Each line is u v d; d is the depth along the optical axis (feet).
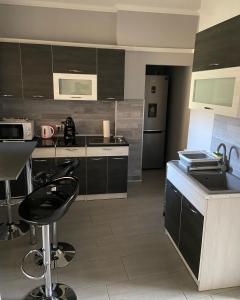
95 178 13.08
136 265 8.72
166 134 18.72
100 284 7.90
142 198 13.69
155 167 18.30
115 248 9.56
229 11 9.66
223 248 7.45
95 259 8.96
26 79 12.20
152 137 17.65
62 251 9.16
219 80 8.16
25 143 10.75
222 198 7.02
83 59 12.43
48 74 12.31
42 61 12.13
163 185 15.48
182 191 8.57
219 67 8.02
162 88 16.89
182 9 13.35
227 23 7.52
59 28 13.23
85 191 13.15
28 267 8.47
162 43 13.96
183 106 15.74
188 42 14.12
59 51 12.16
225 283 7.81
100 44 13.43
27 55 11.97
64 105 14.23
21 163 8.12
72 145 12.44
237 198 7.11
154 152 17.99
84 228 10.78
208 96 8.88
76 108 14.38
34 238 9.62
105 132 14.07
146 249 9.55
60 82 12.51
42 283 7.84
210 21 11.22
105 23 13.57
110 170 13.12
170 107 17.83
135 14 13.39
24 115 13.97
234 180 8.64
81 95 12.80
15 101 13.73
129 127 15.12
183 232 8.63
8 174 7.19
